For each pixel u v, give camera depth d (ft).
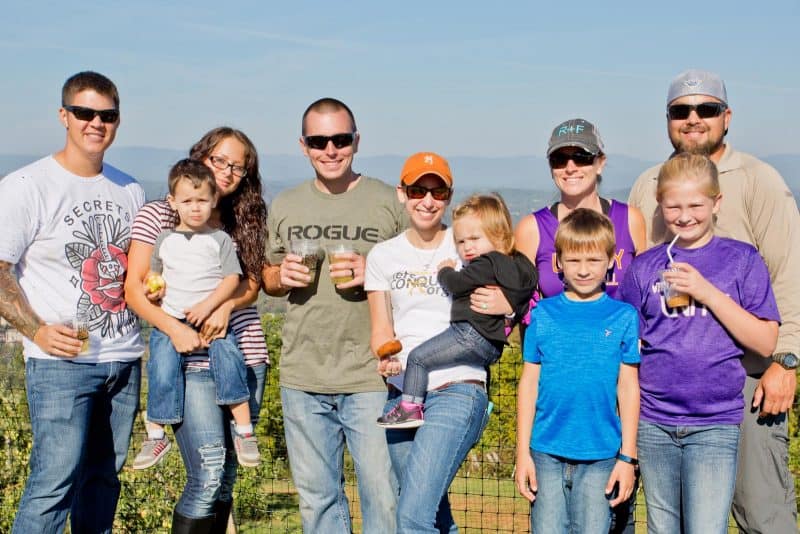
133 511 27.61
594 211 14.32
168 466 29.07
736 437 13.76
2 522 24.30
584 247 13.94
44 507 15.71
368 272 15.70
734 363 13.75
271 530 31.55
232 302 15.84
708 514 13.53
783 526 15.07
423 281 15.11
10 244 15.10
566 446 14.11
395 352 14.87
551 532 14.25
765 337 13.67
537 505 14.39
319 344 16.44
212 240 15.56
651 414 14.14
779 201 15.17
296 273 15.75
